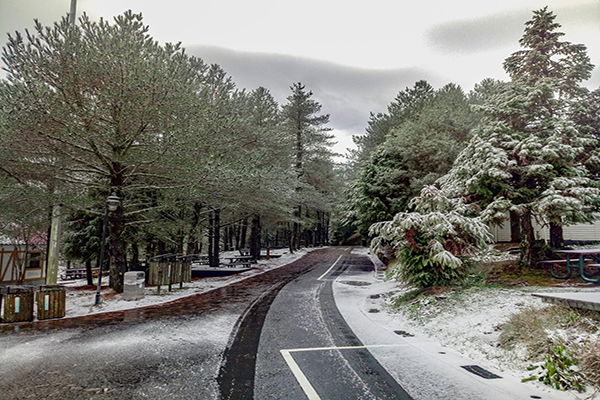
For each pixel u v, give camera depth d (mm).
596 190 8273
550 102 10633
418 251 9055
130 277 10195
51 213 11703
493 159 9055
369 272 17328
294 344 5816
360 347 5648
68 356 5230
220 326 7059
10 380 4297
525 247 9977
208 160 10812
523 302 6723
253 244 24438
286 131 23281
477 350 5297
